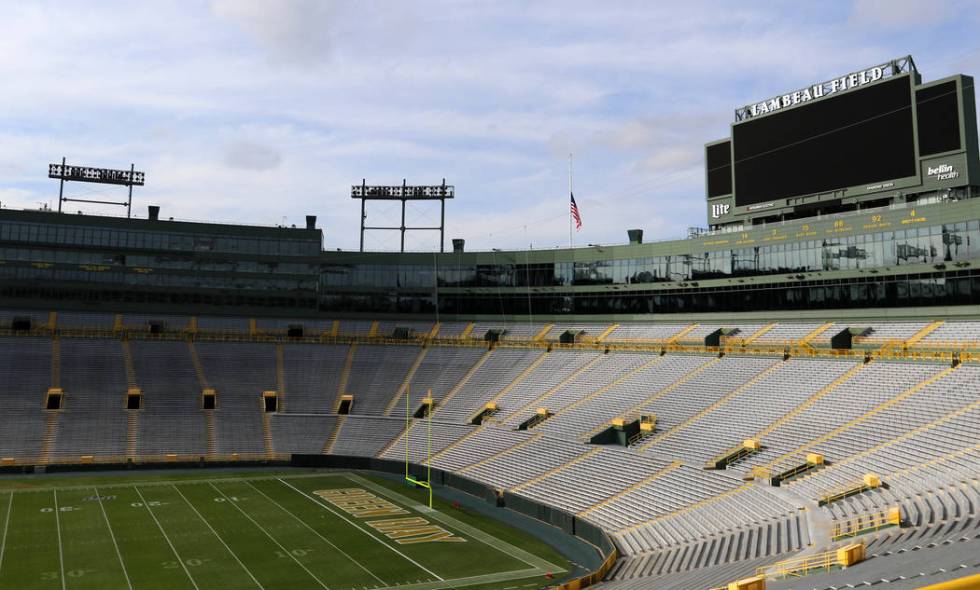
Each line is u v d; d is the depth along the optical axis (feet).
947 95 170.40
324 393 274.57
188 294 303.68
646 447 192.44
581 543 158.20
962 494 113.29
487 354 285.84
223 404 262.26
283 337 302.45
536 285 297.33
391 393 273.13
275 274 313.32
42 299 286.87
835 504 132.05
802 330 215.31
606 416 214.90
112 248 297.12
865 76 189.88
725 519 143.74
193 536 156.97
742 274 236.22
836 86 197.06
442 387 271.28
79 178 312.71
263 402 266.16
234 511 179.93
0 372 252.21
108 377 261.85
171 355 280.10
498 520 176.65
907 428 149.59
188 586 126.31
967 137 166.20
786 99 209.97
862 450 149.48
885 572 78.48
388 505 189.57
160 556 142.61
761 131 215.51
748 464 164.86
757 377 202.49
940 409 150.71
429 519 175.73
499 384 263.08
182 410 255.70
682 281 254.68
